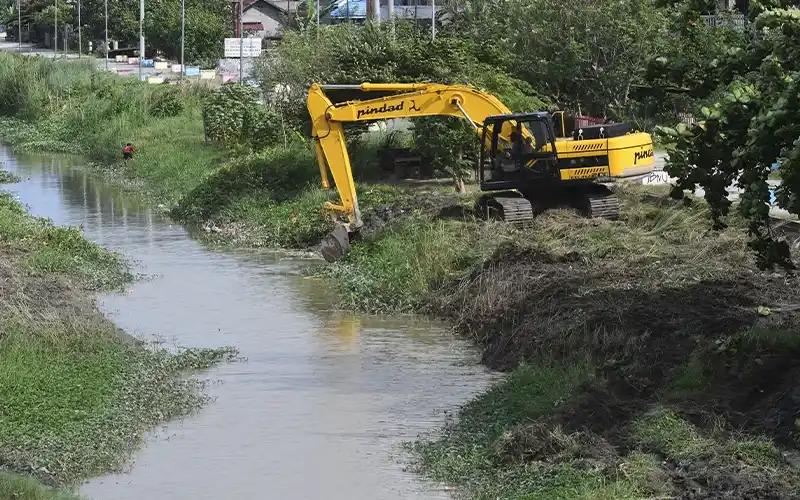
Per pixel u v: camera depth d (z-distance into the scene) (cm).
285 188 3869
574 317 2194
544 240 2784
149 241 3522
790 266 1972
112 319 2544
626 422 1692
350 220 3109
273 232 3494
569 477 1524
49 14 12544
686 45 2067
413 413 1911
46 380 1944
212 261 3206
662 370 1909
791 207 1733
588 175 3028
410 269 2777
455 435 1777
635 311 2161
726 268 2453
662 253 2602
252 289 2853
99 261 3095
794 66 1780
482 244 2823
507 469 1616
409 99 3123
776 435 1597
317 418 1889
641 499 1445
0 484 1454
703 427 1636
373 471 1658
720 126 1830
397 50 3784
